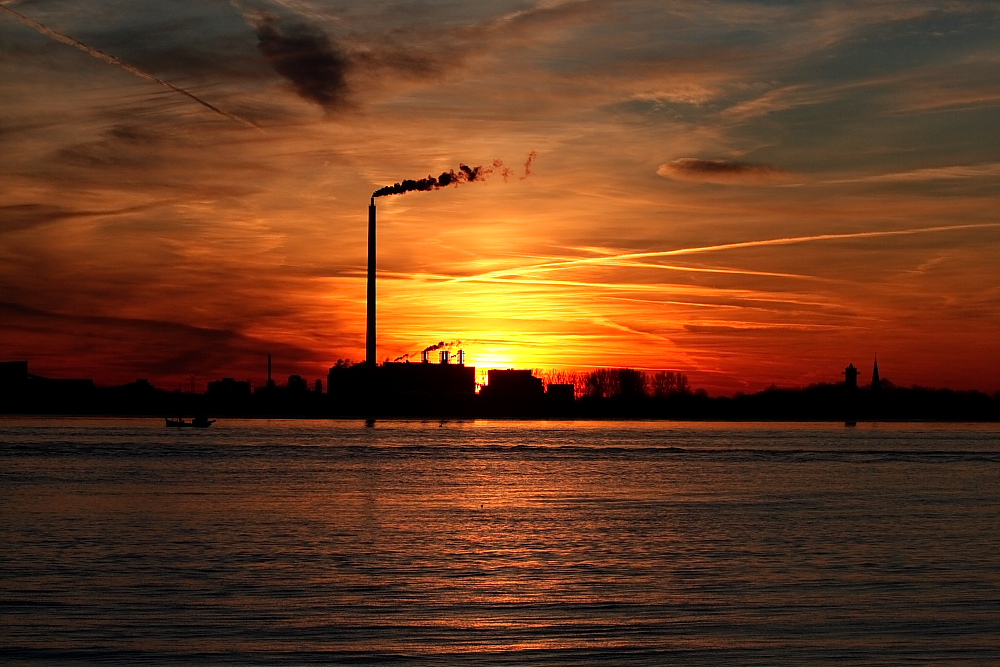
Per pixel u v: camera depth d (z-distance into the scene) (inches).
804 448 6815.9
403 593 1517.0
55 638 1223.5
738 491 3430.1
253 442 6737.2
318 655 1151.0
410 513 2632.9
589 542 2094.0
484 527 2336.4
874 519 2576.3
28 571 1688.0
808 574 1711.4
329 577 1649.9
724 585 1603.1
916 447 7121.1
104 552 1897.1
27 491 3196.4
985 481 3956.7
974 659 1135.0
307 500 2965.1
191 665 1107.3
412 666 1109.7
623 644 1204.5
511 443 6943.9
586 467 4653.1
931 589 1568.7
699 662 1126.4
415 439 7450.8
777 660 1133.7
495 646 1194.6
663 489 3494.1
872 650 1173.1
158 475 3929.6
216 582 1595.7
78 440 6879.9
